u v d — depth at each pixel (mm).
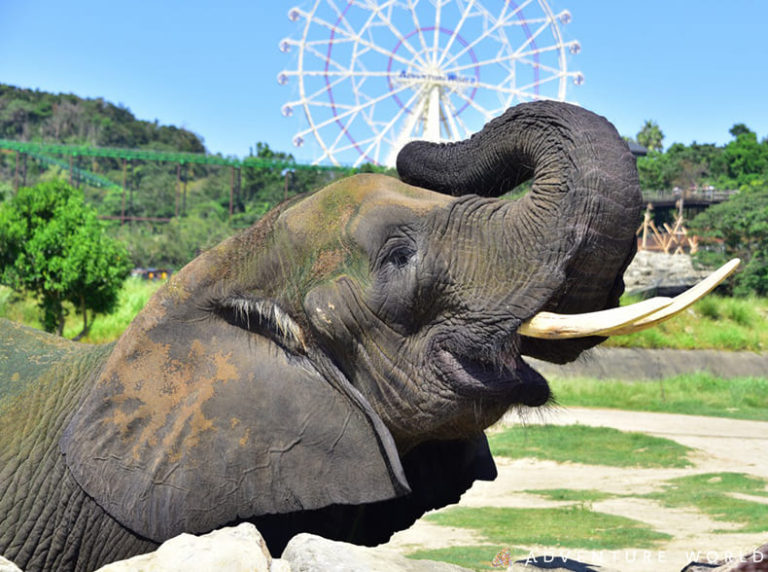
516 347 3754
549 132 3750
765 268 52844
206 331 3992
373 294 3834
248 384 3904
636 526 11422
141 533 3822
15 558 4004
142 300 30875
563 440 19516
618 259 3613
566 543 10281
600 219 3547
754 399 29594
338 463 3836
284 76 73312
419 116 82875
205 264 4047
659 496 13992
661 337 37219
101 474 3875
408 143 4398
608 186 3555
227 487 3832
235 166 110000
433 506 4359
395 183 4121
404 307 3832
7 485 4102
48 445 4168
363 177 4117
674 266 53750
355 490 3809
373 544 4398
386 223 3895
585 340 3824
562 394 28953
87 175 154500
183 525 3816
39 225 23312
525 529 11219
